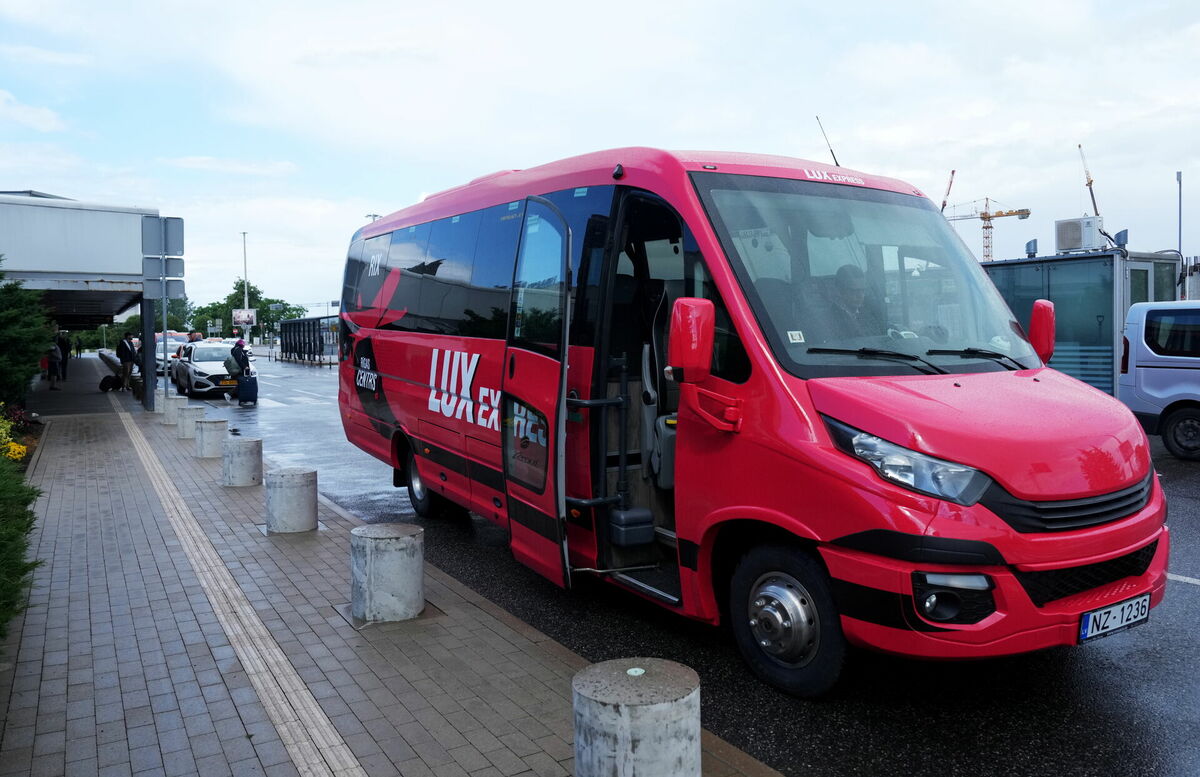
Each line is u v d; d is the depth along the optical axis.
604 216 5.57
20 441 14.22
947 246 5.45
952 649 3.80
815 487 4.09
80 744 4.00
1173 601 6.00
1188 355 11.76
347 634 5.39
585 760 3.06
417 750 3.89
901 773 3.75
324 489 10.80
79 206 17.94
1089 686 4.61
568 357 5.74
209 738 4.04
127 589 6.36
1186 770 3.76
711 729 4.15
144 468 11.88
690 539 4.80
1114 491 4.11
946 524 3.79
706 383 4.68
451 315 7.65
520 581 6.71
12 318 15.52
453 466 7.57
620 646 5.30
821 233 5.04
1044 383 4.72
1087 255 14.27
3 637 4.57
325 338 54.19
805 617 4.28
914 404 4.11
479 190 7.62
